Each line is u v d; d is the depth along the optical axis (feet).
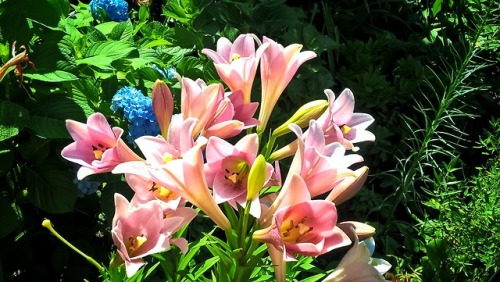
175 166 3.74
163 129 4.46
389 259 8.26
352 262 3.91
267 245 3.93
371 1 10.80
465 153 10.02
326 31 10.35
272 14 8.41
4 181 6.74
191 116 4.13
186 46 8.09
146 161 3.97
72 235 7.22
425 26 10.87
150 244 3.92
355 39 10.48
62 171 6.52
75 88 6.65
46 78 6.23
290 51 4.33
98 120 4.21
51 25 6.45
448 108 9.59
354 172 3.78
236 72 4.39
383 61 9.89
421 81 9.40
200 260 7.34
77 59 6.89
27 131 6.45
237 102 4.37
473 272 7.45
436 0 10.96
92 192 6.63
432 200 7.73
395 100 9.38
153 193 4.00
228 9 8.29
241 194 3.80
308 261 4.84
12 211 6.35
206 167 3.81
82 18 8.20
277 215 3.55
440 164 9.56
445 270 7.30
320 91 8.42
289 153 4.33
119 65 7.14
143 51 7.56
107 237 7.47
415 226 8.46
